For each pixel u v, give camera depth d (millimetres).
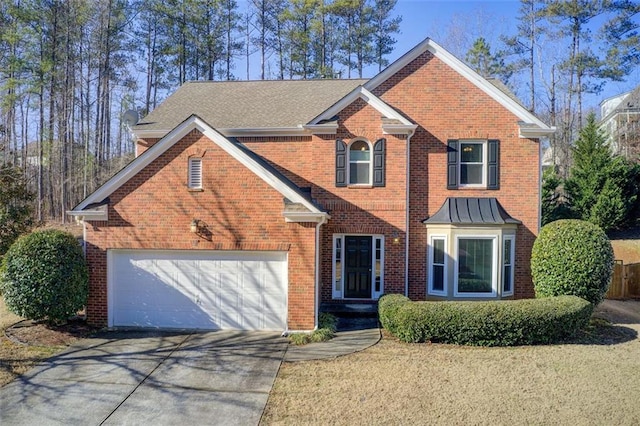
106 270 12516
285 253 12328
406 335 11312
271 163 15945
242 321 12492
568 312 11141
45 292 11375
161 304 12609
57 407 7953
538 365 9617
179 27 38781
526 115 14883
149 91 39344
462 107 15164
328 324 12555
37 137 38031
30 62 33031
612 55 33250
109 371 9523
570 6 33938
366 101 14852
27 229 17391
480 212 14711
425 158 15211
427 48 15297
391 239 14867
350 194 14930
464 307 11102
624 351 10570
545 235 13195
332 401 8023
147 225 12414
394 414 7504
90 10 35781
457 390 8391
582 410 7605
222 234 12281
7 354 10414
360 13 39625
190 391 8555
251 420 7441
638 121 33812
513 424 7172
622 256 22469
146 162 12383
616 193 25234
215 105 18109
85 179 35719
